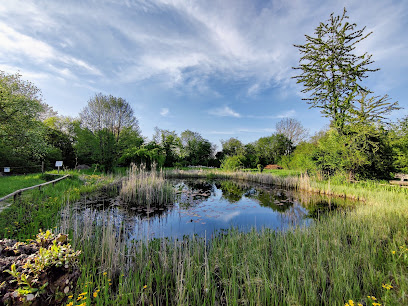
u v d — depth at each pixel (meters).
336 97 13.77
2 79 12.92
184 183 16.33
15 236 4.19
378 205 6.94
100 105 21.48
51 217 5.41
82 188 10.13
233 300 2.58
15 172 14.82
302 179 13.16
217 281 3.15
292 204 8.97
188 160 38.59
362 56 13.13
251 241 4.15
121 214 7.00
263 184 15.73
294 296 2.54
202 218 6.73
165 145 29.31
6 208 5.45
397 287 2.66
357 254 3.48
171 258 3.61
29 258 1.65
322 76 14.30
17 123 12.91
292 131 40.66
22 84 14.22
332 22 13.76
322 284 2.77
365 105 12.23
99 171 18.08
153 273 3.29
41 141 14.01
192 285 2.95
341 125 13.09
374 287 2.75
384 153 11.45
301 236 4.30
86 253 3.52
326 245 3.78
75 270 1.96
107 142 18.06
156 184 9.43
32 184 9.22
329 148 12.94
